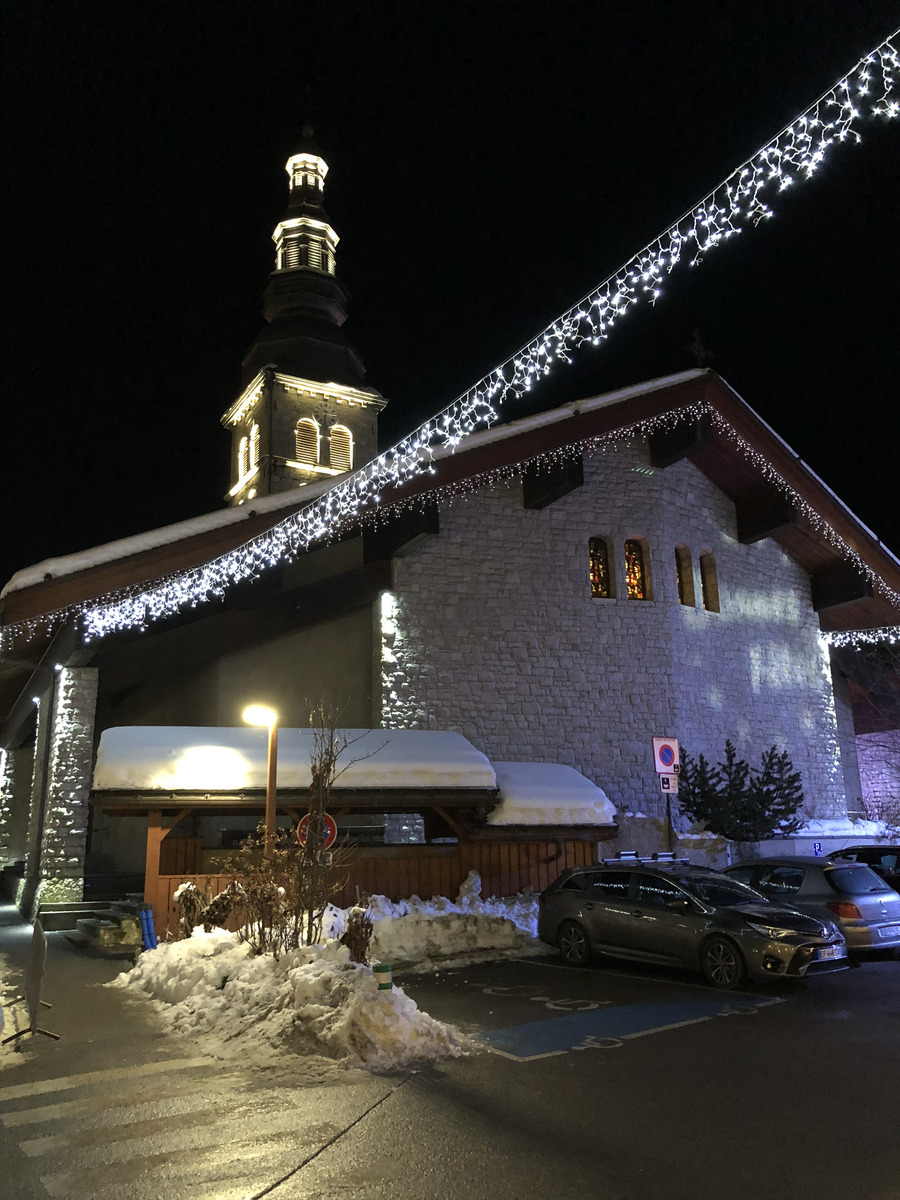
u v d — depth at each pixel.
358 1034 7.17
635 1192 4.70
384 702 18.23
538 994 9.91
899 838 22.52
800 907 11.99
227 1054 7.32
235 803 13.40
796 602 24.80
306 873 10.06
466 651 19.14
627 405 20.25
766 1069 6.89
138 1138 5.48
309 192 40.34
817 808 23.17
